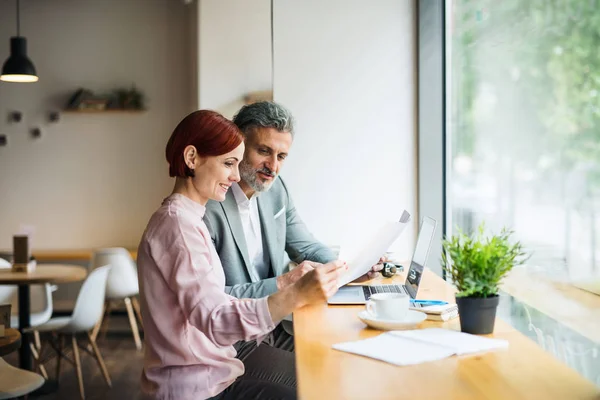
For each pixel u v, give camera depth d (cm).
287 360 258
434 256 364
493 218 297
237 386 223
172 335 194
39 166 757
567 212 214
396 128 370
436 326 196
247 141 268
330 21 369
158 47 755
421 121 366
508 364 157
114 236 765
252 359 259
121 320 720
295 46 369
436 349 167
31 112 754
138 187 763
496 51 289
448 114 364
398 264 307
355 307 229
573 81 208
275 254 292
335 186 371
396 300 196
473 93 326
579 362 206
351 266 234
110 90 755
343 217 371
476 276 183
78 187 761
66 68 752
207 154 203
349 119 370
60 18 750
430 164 366
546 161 233
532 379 146
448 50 362
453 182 364
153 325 195
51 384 486
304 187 371
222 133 202
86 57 753
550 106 227
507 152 276
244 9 584
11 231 758
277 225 297
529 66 247
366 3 368
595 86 192
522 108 256
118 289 607
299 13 369
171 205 199
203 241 197
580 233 204
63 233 762
